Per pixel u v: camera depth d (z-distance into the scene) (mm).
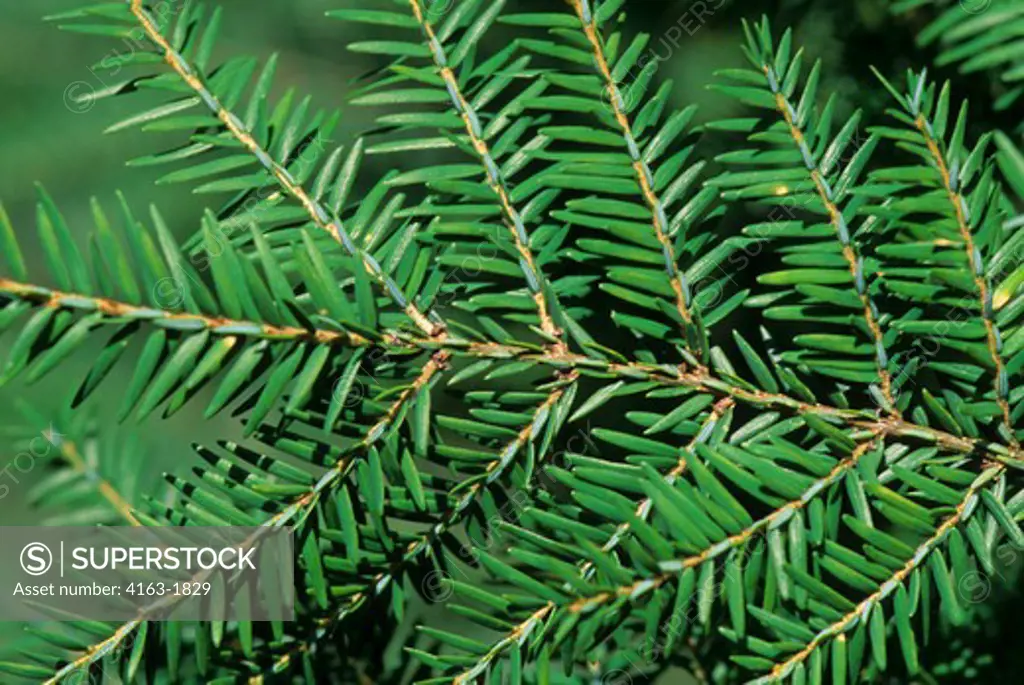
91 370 469
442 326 486
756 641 480
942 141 483
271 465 482
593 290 508
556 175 490
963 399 489
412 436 484
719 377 490
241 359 473
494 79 492
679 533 477
